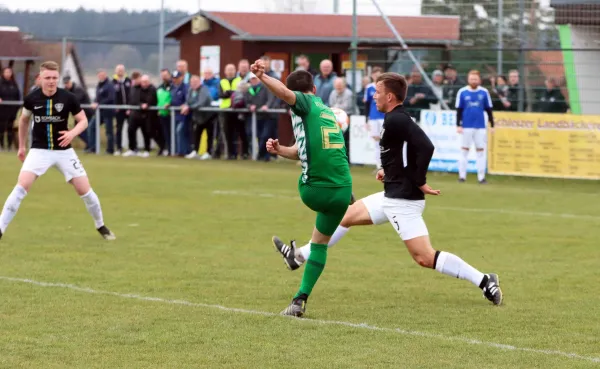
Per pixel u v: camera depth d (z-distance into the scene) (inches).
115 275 799.1
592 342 591.2
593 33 1815.9
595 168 1658.5
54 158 951.0
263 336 599.5
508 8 1920.5
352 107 1899.6
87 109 2223.2
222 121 2005.4
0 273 800.9
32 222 1115.3
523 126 1708.9
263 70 629.3
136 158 2069.4
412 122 669.3
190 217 1170.6
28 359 542.3
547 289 761.0
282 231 1060.5
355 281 789.2
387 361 543.2
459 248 964.6
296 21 2293.3
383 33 2148.1
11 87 2281.0
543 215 1222.3
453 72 1863.9
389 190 689.0
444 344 581.9
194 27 2322.8
